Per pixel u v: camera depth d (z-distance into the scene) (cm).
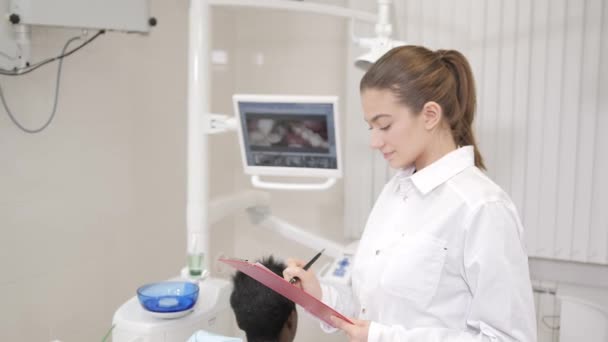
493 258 106
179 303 141
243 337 173
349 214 261
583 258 228
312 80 280
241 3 176
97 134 218
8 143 184
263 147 177
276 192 295
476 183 115
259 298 132
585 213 226
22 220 191
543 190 231
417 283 117
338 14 191
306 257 293
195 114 175
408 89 113
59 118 202
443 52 123
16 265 190
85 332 220
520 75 229
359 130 255
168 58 254
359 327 115
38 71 192
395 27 245
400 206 128
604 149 221
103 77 218
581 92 222
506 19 229
